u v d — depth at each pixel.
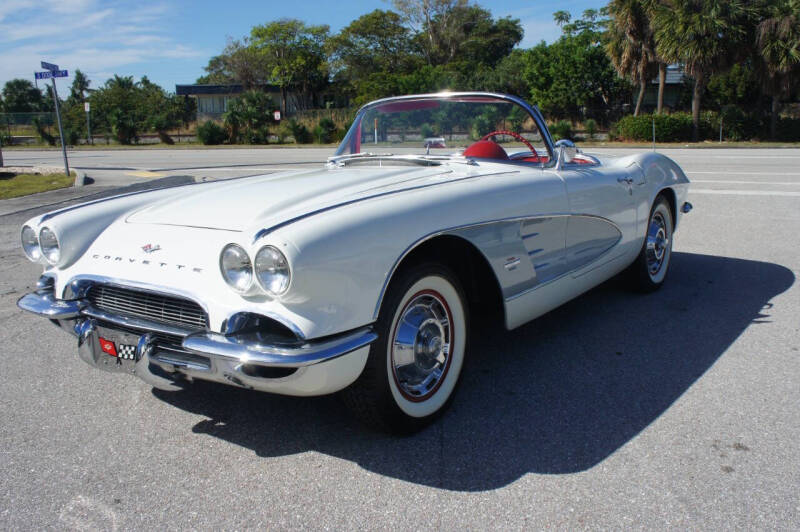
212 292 2.18
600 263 3.66
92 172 15.96
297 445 2.50
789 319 3.83
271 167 16.19
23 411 2.81
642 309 4.12
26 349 3.57
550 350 3.45
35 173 15.83
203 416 2.76
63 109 54.12
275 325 2.19
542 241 3.10
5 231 7.30
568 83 33.47
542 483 2.19
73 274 2.59
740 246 5.85
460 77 39.34
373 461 2.37
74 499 2.15
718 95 32.09
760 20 24.64
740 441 2.43
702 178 10.92
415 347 2.51
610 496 2.10
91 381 3.13
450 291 2.66
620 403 2.79
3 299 4.59
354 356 2.19
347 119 36.97
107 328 2.48
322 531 1.96
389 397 2.38
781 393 2.83
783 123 26.94
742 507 2.02
